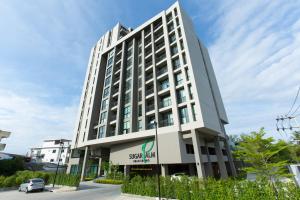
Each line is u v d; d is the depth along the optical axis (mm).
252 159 12961
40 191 21859
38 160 62625
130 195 16312
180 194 13484
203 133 27703
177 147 24188
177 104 27172
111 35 52438
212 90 37062
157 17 38625
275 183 10367
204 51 43344
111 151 34312
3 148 33875
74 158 42625
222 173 27297
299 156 25094
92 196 17594
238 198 10680
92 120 40688
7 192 21484
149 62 36938
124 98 37344
